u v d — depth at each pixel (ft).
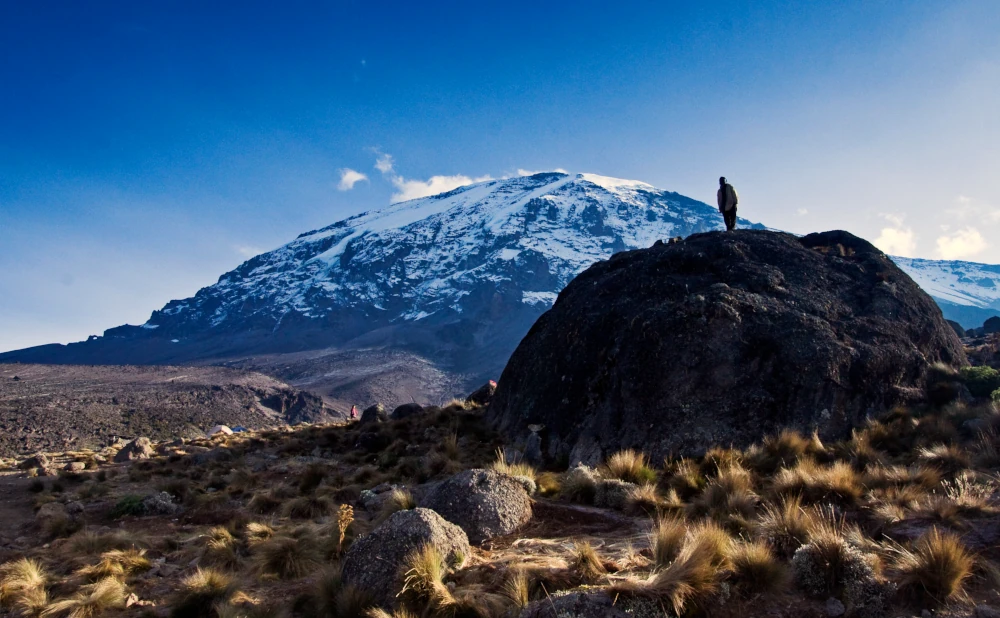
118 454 84.69
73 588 26.53
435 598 19.52
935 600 16.24
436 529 22.99
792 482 29.12
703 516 28.22
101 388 465.06
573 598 16.99
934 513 22.43
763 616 16.80
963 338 90.43
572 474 36.55
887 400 46.85
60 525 39.86
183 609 23.08
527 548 25.59
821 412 45.19
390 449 60.90
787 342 48.62
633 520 29.45
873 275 58.90
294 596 24.02
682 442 44.68
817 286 56.44
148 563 29.84
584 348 57.26
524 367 65.92
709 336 49.34
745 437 44.29
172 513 44.83
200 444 94.12
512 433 58.65
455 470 46.78
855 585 17.03
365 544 22.49
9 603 24.80
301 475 52.70
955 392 47.09
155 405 395.96
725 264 59.26
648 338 50.67
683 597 16.74
